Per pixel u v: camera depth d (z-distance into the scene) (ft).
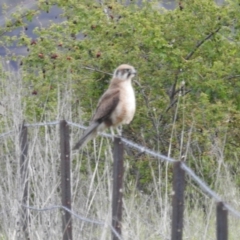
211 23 115.55
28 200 78.18
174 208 55.11
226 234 49.21
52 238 76.28
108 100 70.85
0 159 88.07
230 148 107.04
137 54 113.70
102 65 114.52
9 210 79.87
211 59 117.80
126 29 114.32
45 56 115.55
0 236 79.56
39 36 119.24
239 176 97.96
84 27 117.50
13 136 86.58
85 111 114.73
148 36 110.83
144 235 73.10
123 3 126.52
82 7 118.83
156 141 112.06
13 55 119.14
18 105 90.68
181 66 111.55
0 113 97.60
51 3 124.16
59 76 112.88
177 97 113.60
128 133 113.60
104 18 117.70
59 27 119.03
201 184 51.88
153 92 114.32
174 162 54.95
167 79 113.29
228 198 79.25
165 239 71.72
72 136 84.43
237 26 116.47
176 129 110.01
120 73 71.87
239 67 113.80
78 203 78.79
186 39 116.88
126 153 112.16
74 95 110.11
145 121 112.98
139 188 106.22
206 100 106.83
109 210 69.77
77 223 76.33
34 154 82.17
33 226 77.10
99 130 71.46
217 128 106.52
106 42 114.83
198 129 108.88
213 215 79.77
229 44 116.88
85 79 114.42
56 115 89.15
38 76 115.96
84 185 83.30
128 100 71.31
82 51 115.44
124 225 70.13
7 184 83.82
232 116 109.40
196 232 73.41
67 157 72.08
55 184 77.87
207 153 100.94
